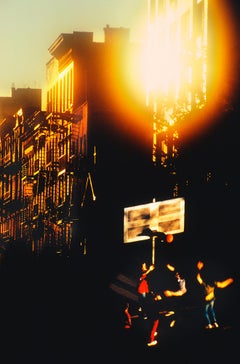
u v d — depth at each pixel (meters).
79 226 68.44
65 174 72.50
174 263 48.34
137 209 51.69
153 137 57.88
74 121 76.62
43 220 81.75
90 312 47.66
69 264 68.12
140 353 30.73
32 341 36.66
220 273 43.53
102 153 69.88
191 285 46.03
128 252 57.47
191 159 42.72
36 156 92.31
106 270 60.62
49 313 48.91
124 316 41.78
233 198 42.22
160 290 49.62
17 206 101.44
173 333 32.91
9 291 68.62
